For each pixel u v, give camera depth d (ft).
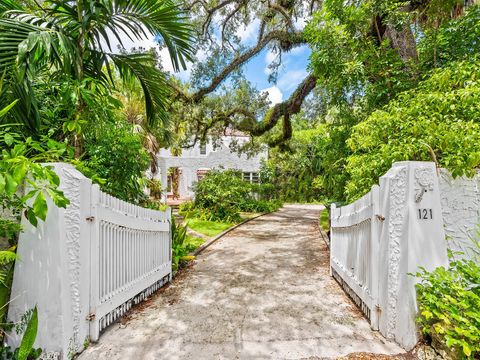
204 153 62.44
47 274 6.87
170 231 13.75
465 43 12.82
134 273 10.34
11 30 8.15
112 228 8.94
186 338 8.11
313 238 24.66
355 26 14.74
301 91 28.71
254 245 21.88
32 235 6.96
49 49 8.19
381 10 13.84
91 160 11.33
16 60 7.66
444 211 8.17
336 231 13.47
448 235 8.10
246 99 37.86
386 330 7.92
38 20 9.28
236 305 10.52
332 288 12.34
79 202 7.52
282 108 31.37
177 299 11.16
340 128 18.49
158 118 15.30
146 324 8.97
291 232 27.86
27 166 5.36
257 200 48.98
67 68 8.94
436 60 13.38
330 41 15.20
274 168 65.72
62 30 9.42
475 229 8.00
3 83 7.82
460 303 5.98
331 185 26.78
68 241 7.25
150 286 11.60
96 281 7.97
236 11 30.58
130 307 10.17
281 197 64.08
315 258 17.79
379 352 7.22
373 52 14.74
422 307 6.82
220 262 16.94
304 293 11.74
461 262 7.44
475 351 5.60
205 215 34.73
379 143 10.57
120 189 12.60
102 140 11.98
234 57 32.99
